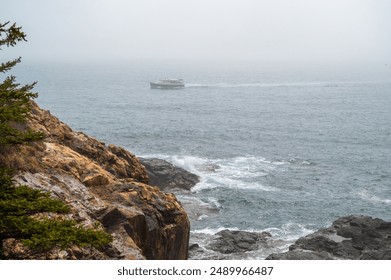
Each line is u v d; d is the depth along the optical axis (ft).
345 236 191.21
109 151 116.98
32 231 52.44
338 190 301.02
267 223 238.89
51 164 90.12
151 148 430.20
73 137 112.06
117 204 89.15
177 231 99.19
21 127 91.35
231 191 282.97
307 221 244.01
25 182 77.56
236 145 452.35
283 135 517.14
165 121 614.34
